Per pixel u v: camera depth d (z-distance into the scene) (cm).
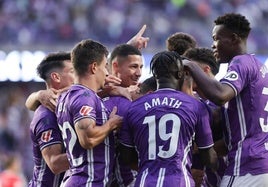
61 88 1884
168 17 6172
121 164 1706
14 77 5122
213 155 1666
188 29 6016
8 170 3944
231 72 1664
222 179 1706
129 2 6225
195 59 1794
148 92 1770
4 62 5119
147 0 6303
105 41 5809
